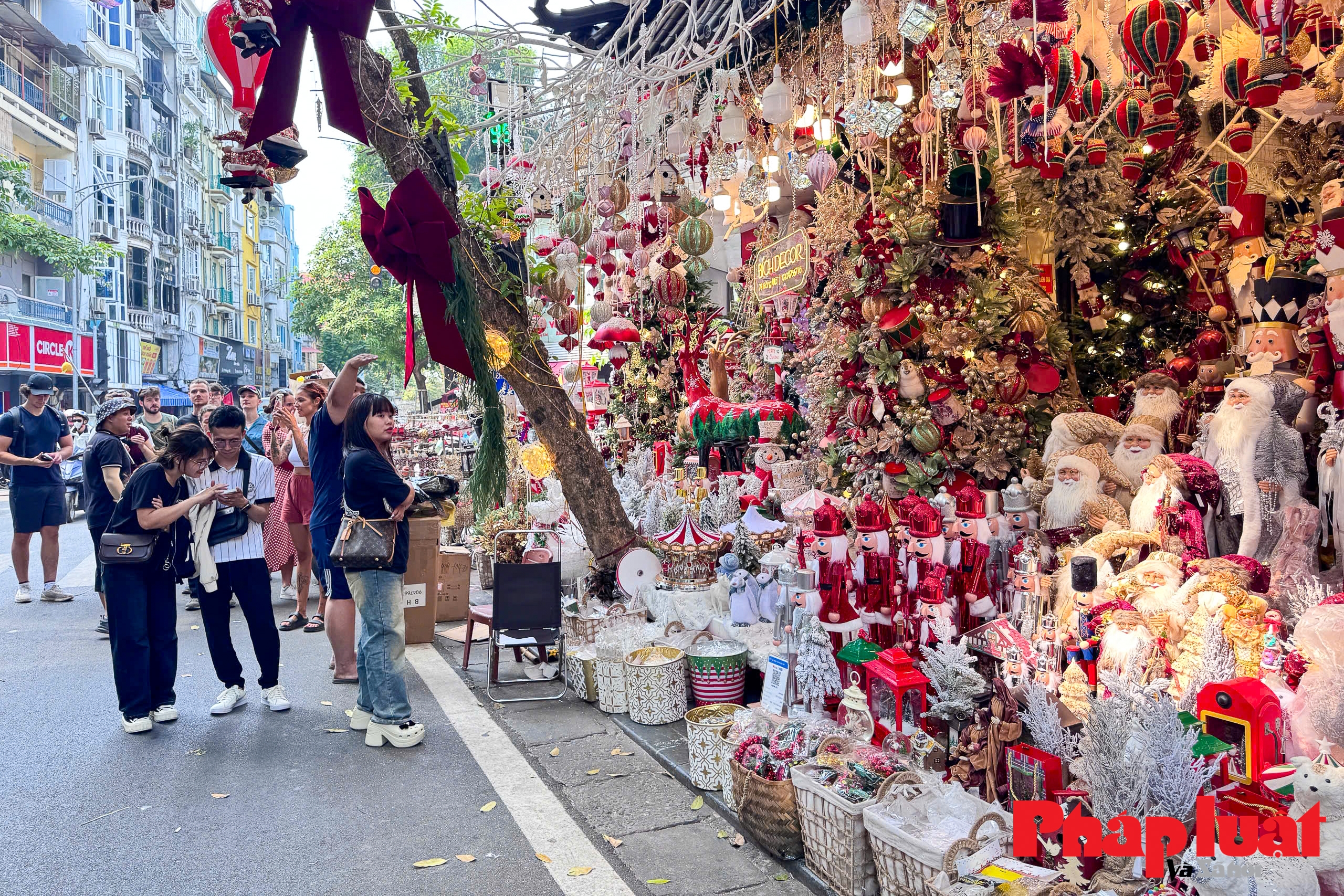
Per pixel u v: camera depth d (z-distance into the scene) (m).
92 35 33.03
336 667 5.76
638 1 4.36
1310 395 3.51
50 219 29.16
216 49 3.79
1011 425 4.30
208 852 3.46
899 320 4.34
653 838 3.47
